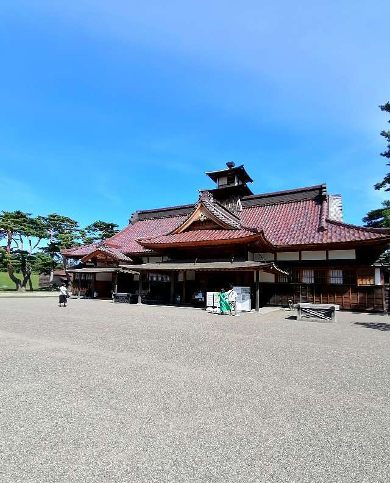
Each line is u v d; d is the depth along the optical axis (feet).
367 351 24.54
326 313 43.91
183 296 67.92
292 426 11.84
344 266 59.41
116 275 76.54
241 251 61.46
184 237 66.23
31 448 10.16
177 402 13.91
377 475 8.95
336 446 10.48
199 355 22.57
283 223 73.00
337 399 14.56
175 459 9.59
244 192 91.15
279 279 65.26
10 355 22.03
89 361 20.59
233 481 8.57
